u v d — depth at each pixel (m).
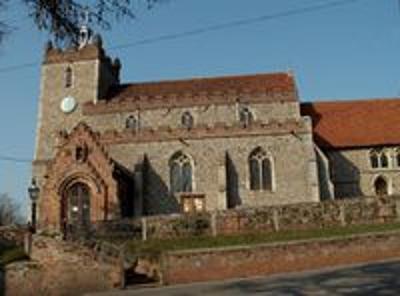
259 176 47.41
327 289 20.12
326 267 29.09
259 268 28.78
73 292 28.12
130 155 48.50
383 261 29.14
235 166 47.50
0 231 32.84
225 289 23.44
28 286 28.17
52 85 58.56
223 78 59.72
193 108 54.19
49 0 11.38
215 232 34.72
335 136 53.69
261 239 32.59
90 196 42.69
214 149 47.88
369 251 30.20
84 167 42.84
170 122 54.09
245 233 34.59
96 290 28.06
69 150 43.38
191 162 47.88
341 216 35.62
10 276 28.17
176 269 28.47
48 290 28.19
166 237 34.75
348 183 51.59
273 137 47.72
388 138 52.34
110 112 55.16
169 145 48.34
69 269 28.50
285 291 20.73
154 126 52.84
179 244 32.81
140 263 30.95
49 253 28.88
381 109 56.72
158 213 46.88
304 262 29.25
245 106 53.81
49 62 59.28
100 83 58.72
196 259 28.62
